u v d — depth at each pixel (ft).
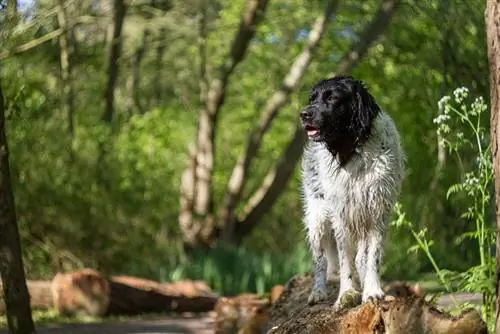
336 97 21.58
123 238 53.88
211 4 65.62
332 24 66.33
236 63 65.72
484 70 44.47
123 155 64.44
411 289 25.89
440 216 47.73
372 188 21.68
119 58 71.87
